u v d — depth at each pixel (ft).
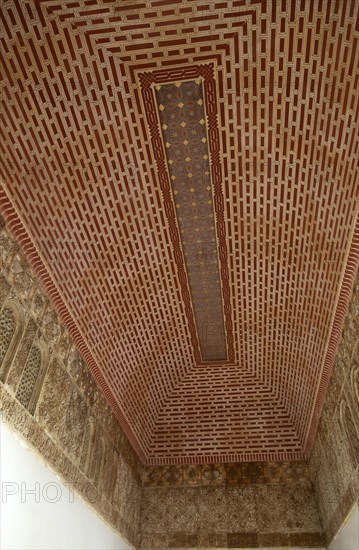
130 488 18.95
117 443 18.03
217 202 13.67
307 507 19.25
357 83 9.66
